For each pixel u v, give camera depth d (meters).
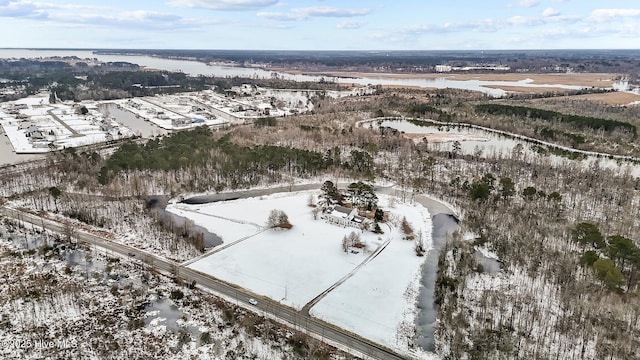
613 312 84.88
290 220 132.12
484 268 104.50
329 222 131.00
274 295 93.38
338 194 143.12
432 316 87.38
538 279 99.56
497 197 143.88
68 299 89.75
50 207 137.88
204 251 112.31
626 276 96.00
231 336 79.94
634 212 133.50
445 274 100.69
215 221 131.25
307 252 112.31
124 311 86.94
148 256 108.56
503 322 83.69
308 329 82.31
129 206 138.88
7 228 121.94
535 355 74.31
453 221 133.38
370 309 89.19
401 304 91.25
